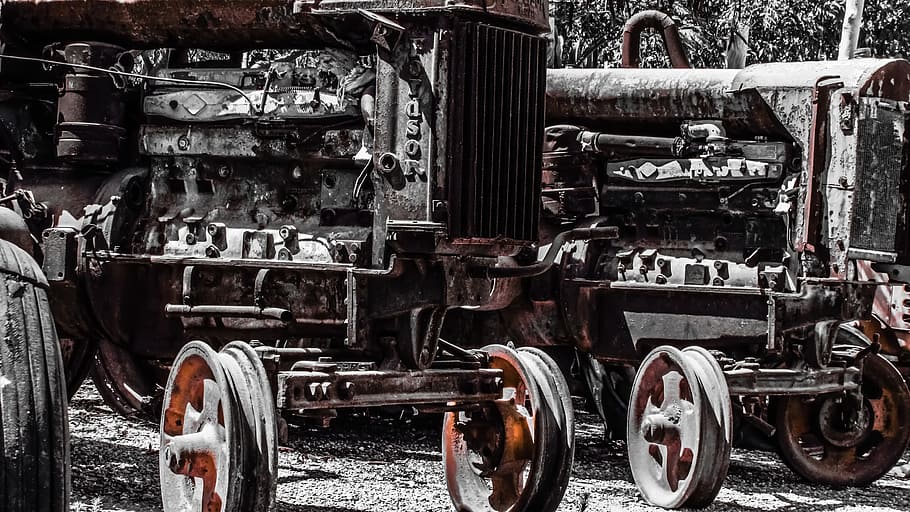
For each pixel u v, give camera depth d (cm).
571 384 1025
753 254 877
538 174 623
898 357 1150
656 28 1080
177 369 576
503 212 606
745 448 988
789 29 1838
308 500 688
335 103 638
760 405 890
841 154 852
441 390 616
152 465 764
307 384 567
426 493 732
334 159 643
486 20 601
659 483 781
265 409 552
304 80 655
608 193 933
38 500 385
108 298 686
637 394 799
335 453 890
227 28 674
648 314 906
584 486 830
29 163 718
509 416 646
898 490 916
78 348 777
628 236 934
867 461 919
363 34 634
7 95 717
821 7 1830
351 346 600
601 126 964
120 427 918
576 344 930
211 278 662
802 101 871
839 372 865
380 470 820
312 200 658
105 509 629
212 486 561
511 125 608
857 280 856
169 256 666
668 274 902
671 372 781
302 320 641
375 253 602
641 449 793
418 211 588
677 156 912
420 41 591
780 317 845
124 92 705
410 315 604
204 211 678
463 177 590
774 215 879
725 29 1745
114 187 688
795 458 903
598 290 923
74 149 689
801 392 838
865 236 855
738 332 871
